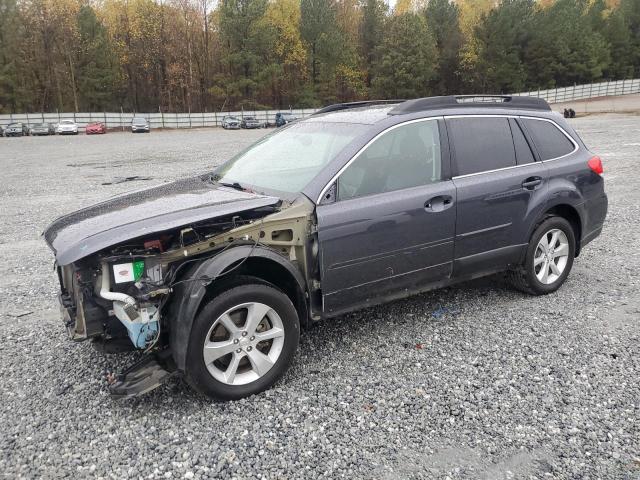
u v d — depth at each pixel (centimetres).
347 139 404
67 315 355
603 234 743
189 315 314
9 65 6022
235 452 293
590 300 499
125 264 320
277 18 6769
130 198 407
